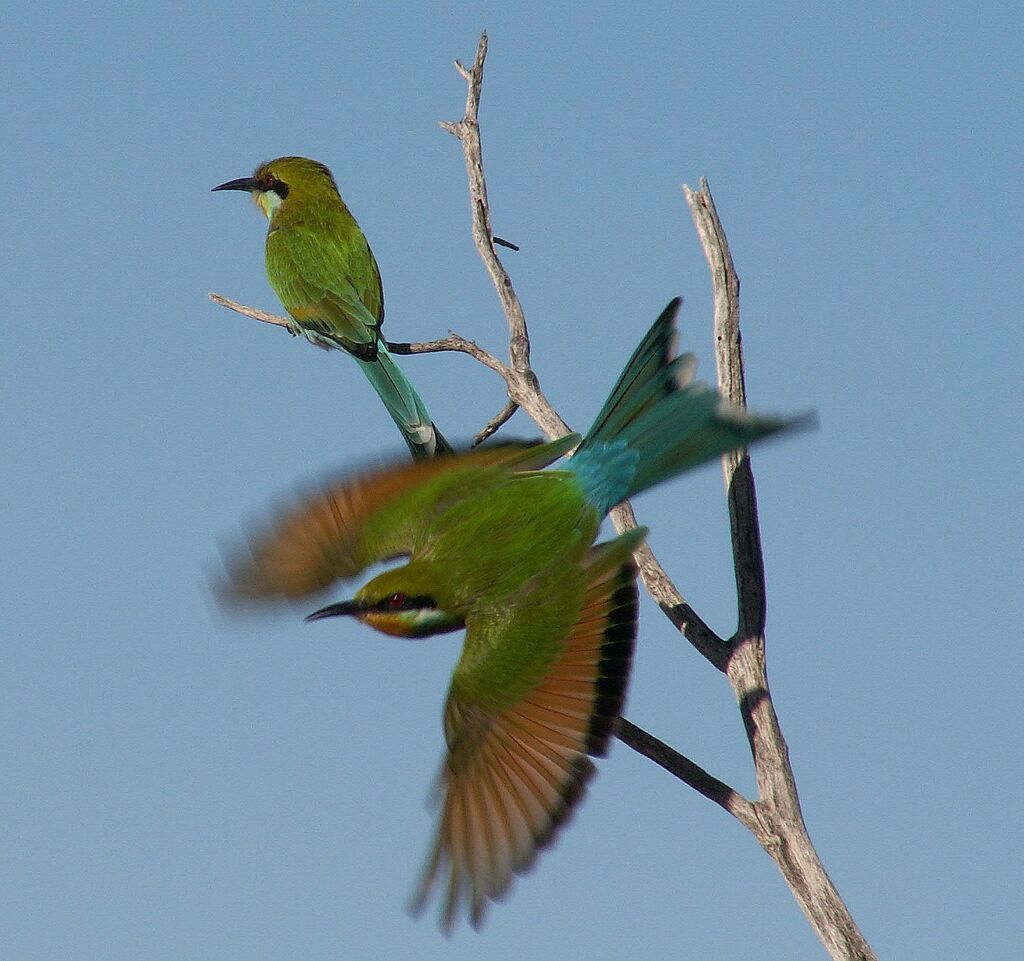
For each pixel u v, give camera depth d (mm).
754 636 10320
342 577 8648
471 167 13508
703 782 9820
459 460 9508
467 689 8438
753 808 9742
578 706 8359
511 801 7980
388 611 8664
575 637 8570
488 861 7695
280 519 8359
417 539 9148
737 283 11422
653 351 10117
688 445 9766
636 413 9930
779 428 9688
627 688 8383
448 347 13383
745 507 10477
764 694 10117
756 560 10430
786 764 9859
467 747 8164
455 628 8914
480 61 13672
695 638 10516
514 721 8297
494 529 9078
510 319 13109
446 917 7465
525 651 8531
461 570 8883
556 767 8156
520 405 12875
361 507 8930
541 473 9586
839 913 9414
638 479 9734
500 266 13273
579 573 8789
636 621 8516
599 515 9430
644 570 10852
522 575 8875
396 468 9133
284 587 8180
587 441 9922
